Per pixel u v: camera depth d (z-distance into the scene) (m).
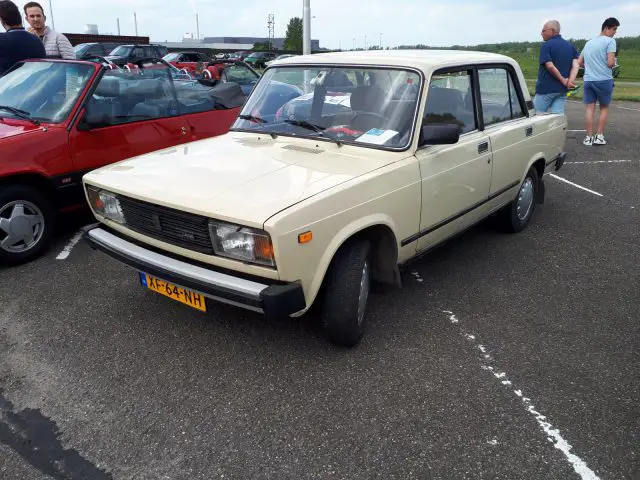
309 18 11.74
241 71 14.69
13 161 4.33
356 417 2.68
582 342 3.36
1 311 3.77
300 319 3.64
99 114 4.84
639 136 10.57
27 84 5.18
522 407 2.75
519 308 3.79
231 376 3.03
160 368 3.11
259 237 2.60
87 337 3.44
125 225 3.30
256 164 3.24
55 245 4.95
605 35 8.96
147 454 2.46
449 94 3.75
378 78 3.60
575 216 5.80
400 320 3.62
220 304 3.85
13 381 3.00
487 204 4.40
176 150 3.72
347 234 2.91
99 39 32.44
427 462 2.39
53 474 2.36
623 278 4.28
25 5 6.42
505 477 2.31
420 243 3.66
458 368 3.08
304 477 2.32
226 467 2.38
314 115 3.74
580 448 2.48
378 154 3.36
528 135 4.78
